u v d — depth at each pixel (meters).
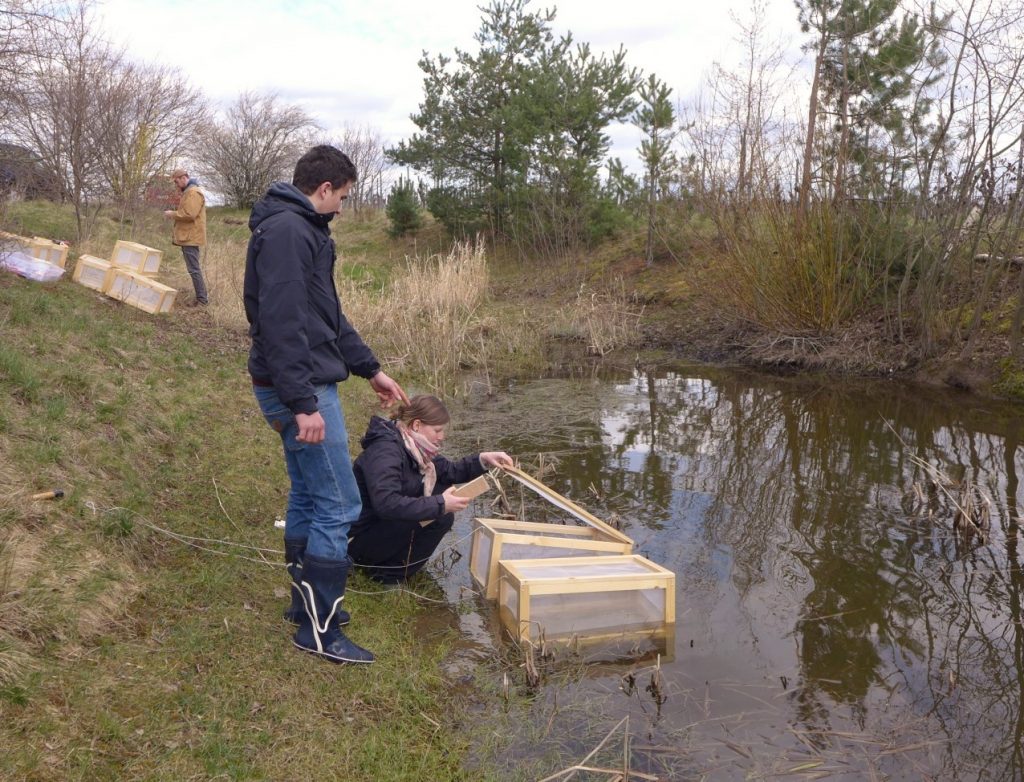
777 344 10.73
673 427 7.44
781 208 10.50
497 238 19.70
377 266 18.56
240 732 2.66
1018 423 7.36
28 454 3.90
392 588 4.01
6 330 5.75
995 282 9.45
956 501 5.19
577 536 4.48
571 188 17.48
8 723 2.36
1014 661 3.54
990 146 8.45
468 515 5.15
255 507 4.50
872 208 10.16
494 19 19.50
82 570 3.21
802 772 2.81
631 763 2.85
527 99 18.05
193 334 8.15
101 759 2.37
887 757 2.90
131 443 4.66
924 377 9.14
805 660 3.55
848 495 5.57
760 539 4.82
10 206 9.97
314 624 3.17
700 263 12.52
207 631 3.15
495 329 12.42
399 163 20.73
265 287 2.80
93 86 11.98
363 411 7.42
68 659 2.73
